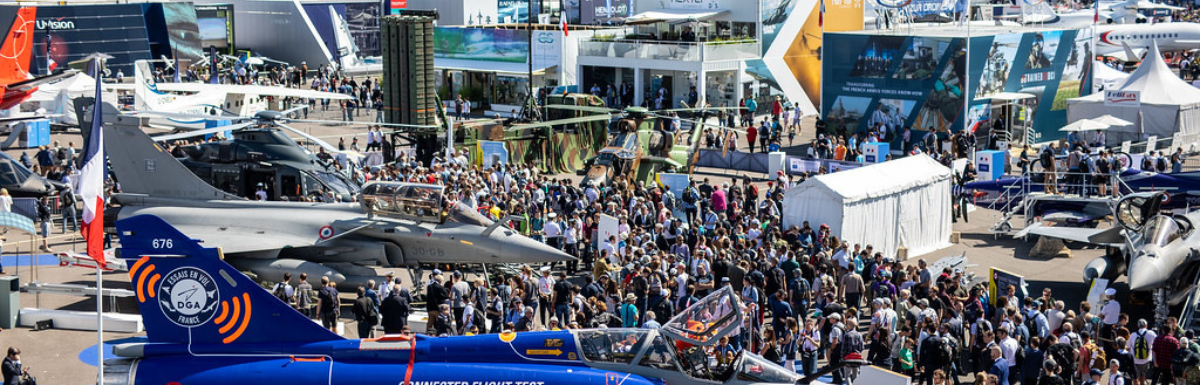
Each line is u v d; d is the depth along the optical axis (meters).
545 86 63.59
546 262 28.45
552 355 17.52
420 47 50.22
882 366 22.56
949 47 51.00
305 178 34.50
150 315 18.25
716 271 27.33
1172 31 79.00
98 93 19.66
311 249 28.66
